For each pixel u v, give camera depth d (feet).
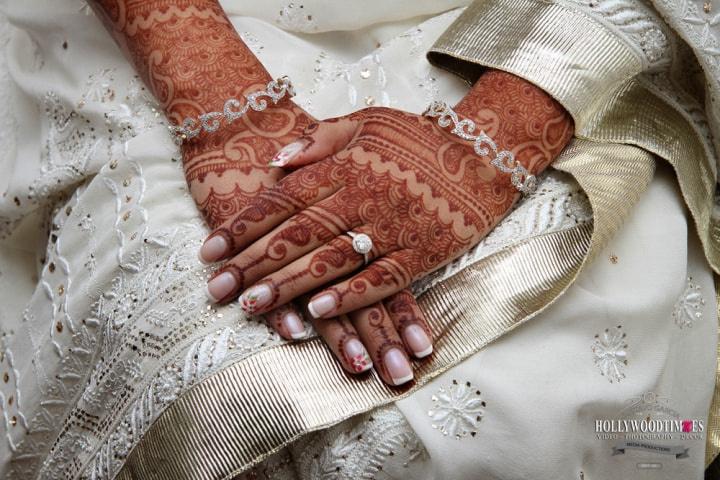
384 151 2.87
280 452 2.82
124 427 2.82
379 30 3.76
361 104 3.41
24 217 3.88
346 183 2.83
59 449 3.14
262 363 2.67
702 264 3.32
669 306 3.01
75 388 3.16
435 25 3.59
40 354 3.24
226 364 2.66
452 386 2.70
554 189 3.08
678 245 3.10
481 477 2.69
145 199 3.10
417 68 3.46
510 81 3.12
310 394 2.64
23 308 3.99
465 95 3.34
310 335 2.74
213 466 2.59
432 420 2.67
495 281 2.85
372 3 3.59
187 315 2.76
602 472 2.98
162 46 3.19
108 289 3.05
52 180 3.51
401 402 2.67
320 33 3.80
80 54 3.62
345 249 2.71
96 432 3.00
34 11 3.65
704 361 3.23
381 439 2.68
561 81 3.09
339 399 2.65
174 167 3.19
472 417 2.67
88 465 2.97
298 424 2.59
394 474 2.69
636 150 3.20
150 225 3.02
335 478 2.71
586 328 2.87
